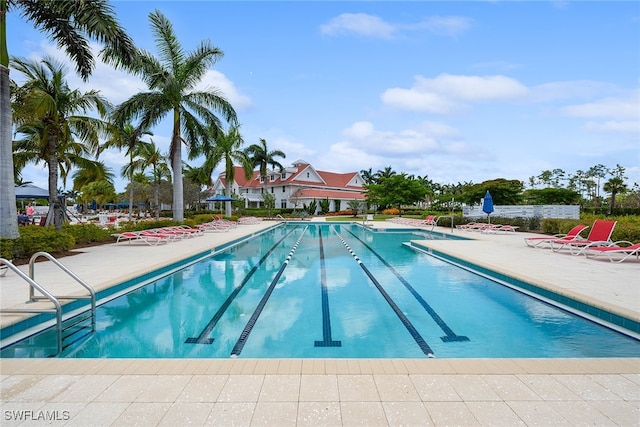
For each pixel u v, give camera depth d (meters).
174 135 17.66
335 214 44.56
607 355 4.02
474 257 9.55
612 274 7.14
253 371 3.04
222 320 5.37
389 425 2.29
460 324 5.09
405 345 4.39
